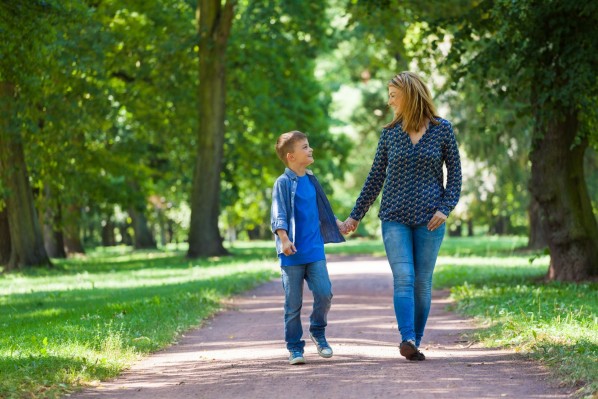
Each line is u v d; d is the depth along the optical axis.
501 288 16.48
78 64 29.27
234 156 46.38
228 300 17.69
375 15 28.17
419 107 8.70
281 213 8.71
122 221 81.25
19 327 13.17
